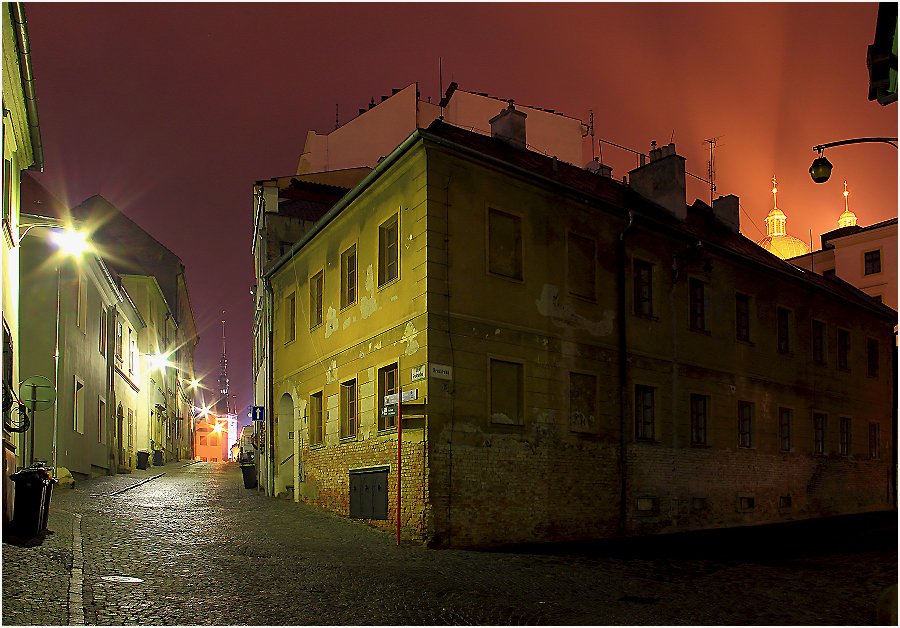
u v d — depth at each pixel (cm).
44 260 2194
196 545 1241
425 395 1405
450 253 1484
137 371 3812
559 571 1173
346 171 3200
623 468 1739
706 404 2025
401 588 977
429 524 1356
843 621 881
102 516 1528
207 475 3244
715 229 2508
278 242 2547
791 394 2356
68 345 2248
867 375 2809
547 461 1580
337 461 1759
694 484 1927
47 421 2127
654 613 903
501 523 1469
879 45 895
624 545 1554
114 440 3086
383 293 1605
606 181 2262
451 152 1507
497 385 1527
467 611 870
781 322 2389
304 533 1455
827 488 2452
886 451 2834
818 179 1391
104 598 827
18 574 880
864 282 4481
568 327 1686
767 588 1086
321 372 1898
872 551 1513
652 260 1934
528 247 1634
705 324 2077
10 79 1303
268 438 2273
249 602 855
